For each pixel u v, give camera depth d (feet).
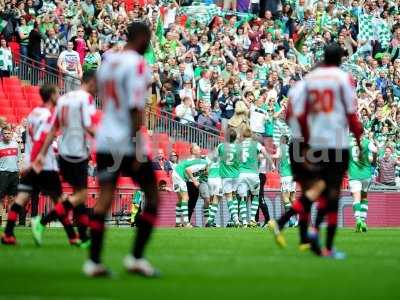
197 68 257.55
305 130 104.12
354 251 114.62
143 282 75.46
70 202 119.14
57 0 251.19
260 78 269.44
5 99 231.71
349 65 295.48
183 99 241.96
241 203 215.92
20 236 144.05
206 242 131.23
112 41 250.98
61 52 240.94
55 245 120.98
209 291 70.13
